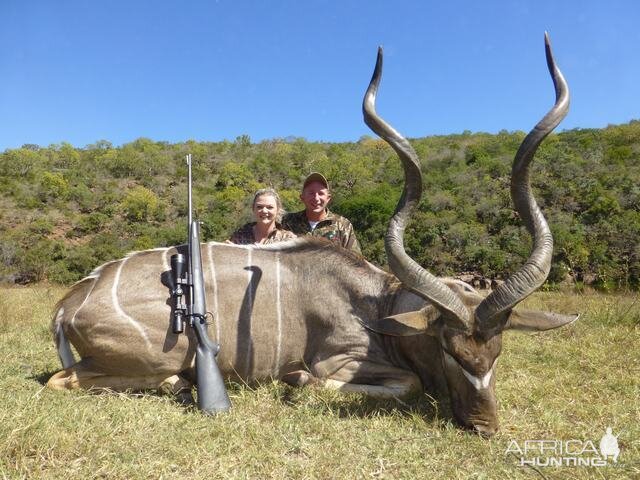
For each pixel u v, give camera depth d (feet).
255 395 11.86
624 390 12.14
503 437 9.72
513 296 9.73
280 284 12.71
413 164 10.72
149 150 180.55
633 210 89.56
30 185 134.62
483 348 9.92
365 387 11.91
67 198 129.49
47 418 8.96
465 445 9.29
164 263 12.40
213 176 160.66
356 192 119.03
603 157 122.93
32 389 11.50
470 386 9.90
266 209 17.16
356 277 12.87
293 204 119.85
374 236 89.40
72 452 8.21
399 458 8.71
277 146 201.16
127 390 11.65
